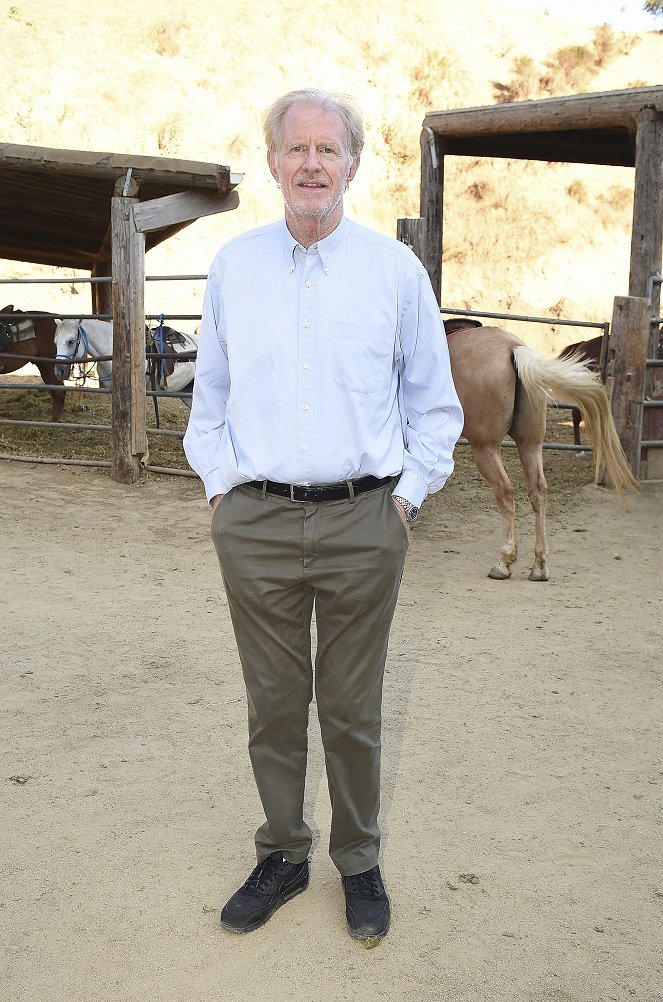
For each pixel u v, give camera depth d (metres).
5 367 10.52
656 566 6.02
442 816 2.96
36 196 9.70
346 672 2.22
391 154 22.17
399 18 27.00
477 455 5.65
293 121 1.96
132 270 7.56
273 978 2.21
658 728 3.67
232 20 23.94
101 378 10.47
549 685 4.09
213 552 6.19
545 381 5.31
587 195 21.56
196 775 3.19
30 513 6.87
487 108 8.74
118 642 4.48
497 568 5.70
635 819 2.97
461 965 2.27
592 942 2.36
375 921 2.33
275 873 2.44
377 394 2.09
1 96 19.84
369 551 2.11
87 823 2.87
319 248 2.02
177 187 8.88
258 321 2.08
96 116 20.30
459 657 4.40
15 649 4.33
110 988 2.17
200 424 2.30
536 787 3.17
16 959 2.26
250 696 2.29
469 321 6.01
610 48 28.09
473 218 20.89
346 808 2.33
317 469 2.08
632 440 7.70
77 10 23.78
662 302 15.69
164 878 2.60
